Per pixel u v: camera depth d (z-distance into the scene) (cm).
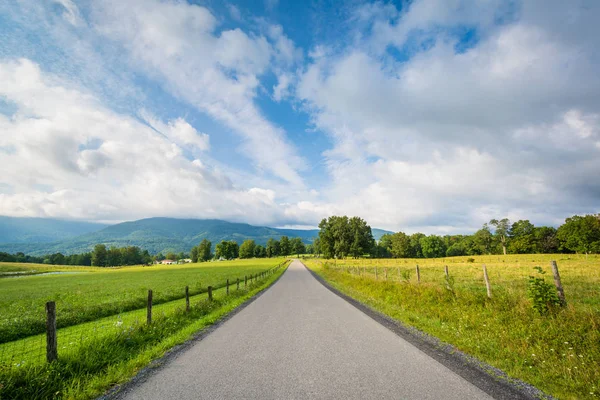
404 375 488
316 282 2725
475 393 418
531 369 525
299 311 1172
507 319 807
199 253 17312
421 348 650
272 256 17825
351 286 2119
